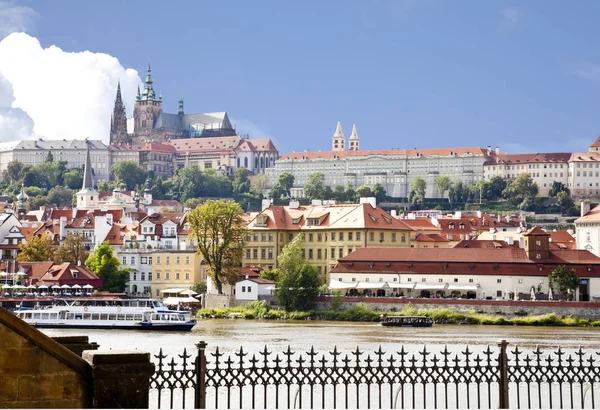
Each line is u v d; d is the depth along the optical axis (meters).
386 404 109.81
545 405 109.38
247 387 122.50
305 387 123.31
